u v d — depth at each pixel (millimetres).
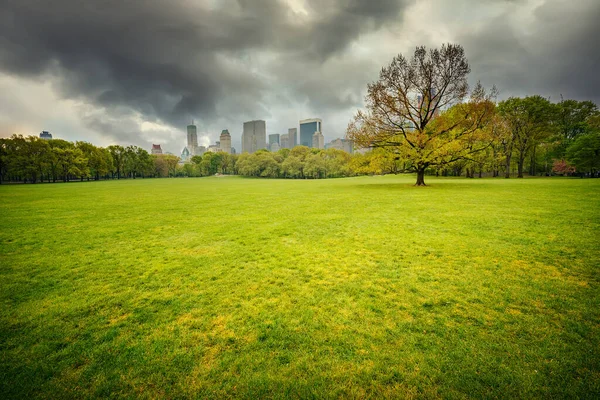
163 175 131875
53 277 5832
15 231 10195
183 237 9055
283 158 118500
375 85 27125
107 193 28812
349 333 3674
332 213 12844
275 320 4039
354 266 6051
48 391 2865
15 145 70625
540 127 43094
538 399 2619
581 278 5113
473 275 5391
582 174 47781
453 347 3336
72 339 3717
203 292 5020
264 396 2752
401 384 2844
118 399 2758
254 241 8344
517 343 3365
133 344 3572
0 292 5137
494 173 52156
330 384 2871
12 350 3482
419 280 5234
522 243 7246
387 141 27312
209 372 3076
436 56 26703
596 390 2668
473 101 25797
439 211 12281
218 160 139875
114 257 7113
